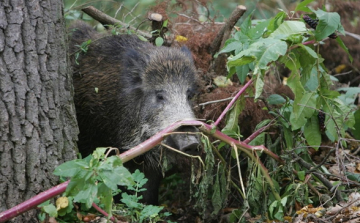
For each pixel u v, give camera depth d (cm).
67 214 861
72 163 731
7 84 809
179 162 1153
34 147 840
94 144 1183
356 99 1459
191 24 1339
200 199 950
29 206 777
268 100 1066
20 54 820
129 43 1205
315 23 1012
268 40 887
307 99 975
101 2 1511
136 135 1122
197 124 892
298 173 1016
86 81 1175
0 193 816
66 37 900
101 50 1198
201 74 1224
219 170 1033
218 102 1160
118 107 1138
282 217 945
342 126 1008
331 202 984
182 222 1159
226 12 1708
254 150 960
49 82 855
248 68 988
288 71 1498
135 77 1132
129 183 721
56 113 869
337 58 1580
